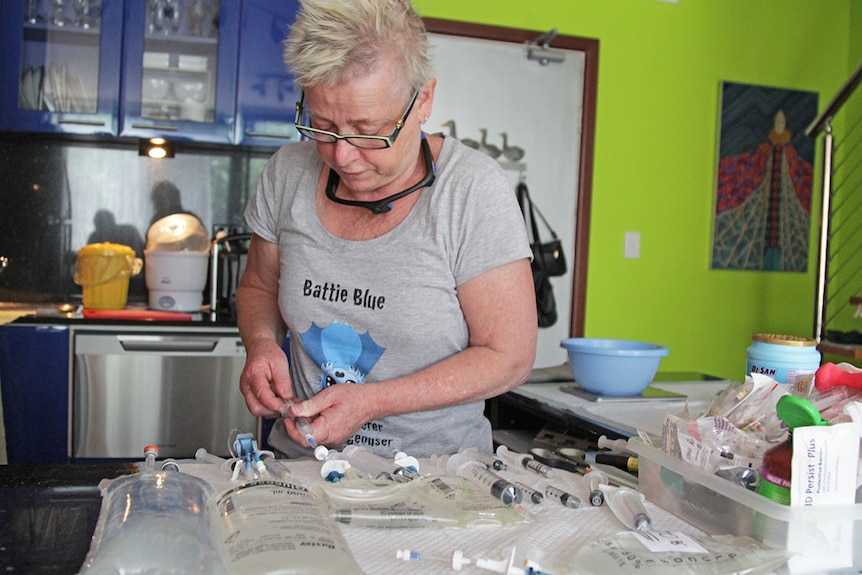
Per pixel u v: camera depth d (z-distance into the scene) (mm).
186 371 2746
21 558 691
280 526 697
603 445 1213
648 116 3664
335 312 1262
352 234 1260
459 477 977
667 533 792
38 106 2969
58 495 865
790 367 1270
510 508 868
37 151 3162
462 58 3445
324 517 745
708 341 3809
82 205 3215
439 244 1208
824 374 927
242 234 3156
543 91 3545
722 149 3750
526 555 739
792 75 3871
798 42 3869
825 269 3207
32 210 3174
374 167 1116
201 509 725
